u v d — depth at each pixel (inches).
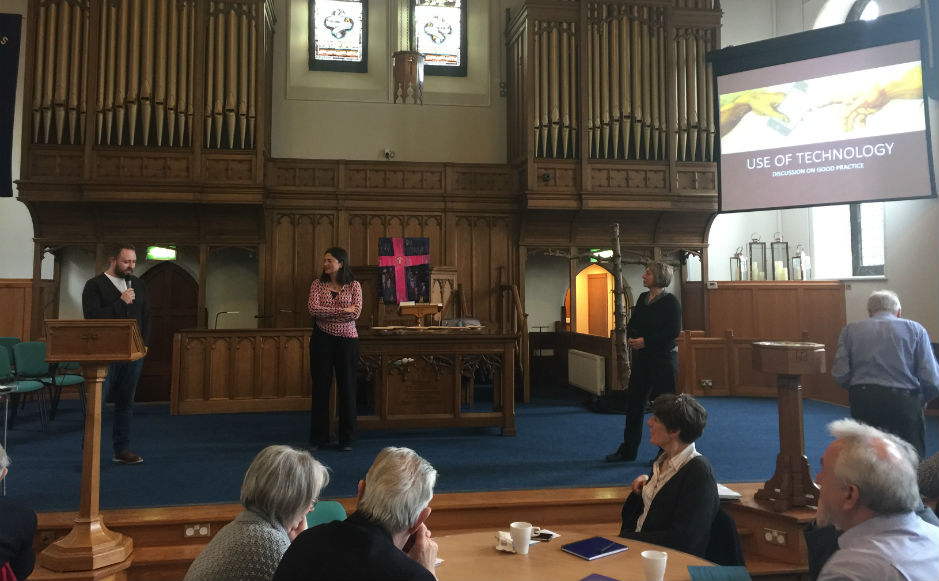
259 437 228.1
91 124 316.8
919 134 288.2
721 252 402.0
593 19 355.6
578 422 261.3
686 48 362.6
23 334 334.6
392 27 384.8
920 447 159.0
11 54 312.7
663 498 102.3
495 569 79.6
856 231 361.4
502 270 365.1
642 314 190.4
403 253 324.8
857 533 61.0
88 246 335.9
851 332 166.6
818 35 316.8
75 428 246.7
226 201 323.6
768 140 330.0
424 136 384.2
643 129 357.4
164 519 137.9
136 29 322.3
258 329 291.9
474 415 232.1
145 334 192.1
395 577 59.9
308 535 64.9
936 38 282.8
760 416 277.4
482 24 393.7
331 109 376.2
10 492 156.6
